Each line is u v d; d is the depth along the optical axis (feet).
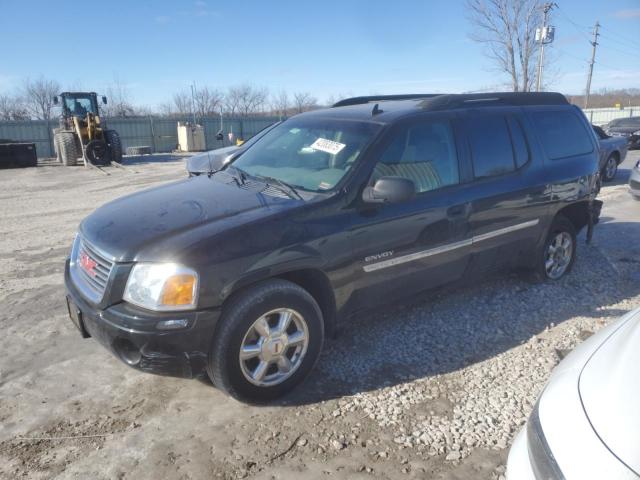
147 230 10.38
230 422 10.17
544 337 13.60
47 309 15.96
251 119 127.24
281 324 10.54
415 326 14.21
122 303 9.82
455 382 11.50
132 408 10.69
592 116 144.25
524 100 16.49
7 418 10.38
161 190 13.30
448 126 13.74
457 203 13.29
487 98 15.28
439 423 10.06
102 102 79.36
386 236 11.93
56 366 12.38
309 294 10.94
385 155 12.24
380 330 13.98
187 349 9.58
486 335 13.70
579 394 6.29
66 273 11.84
